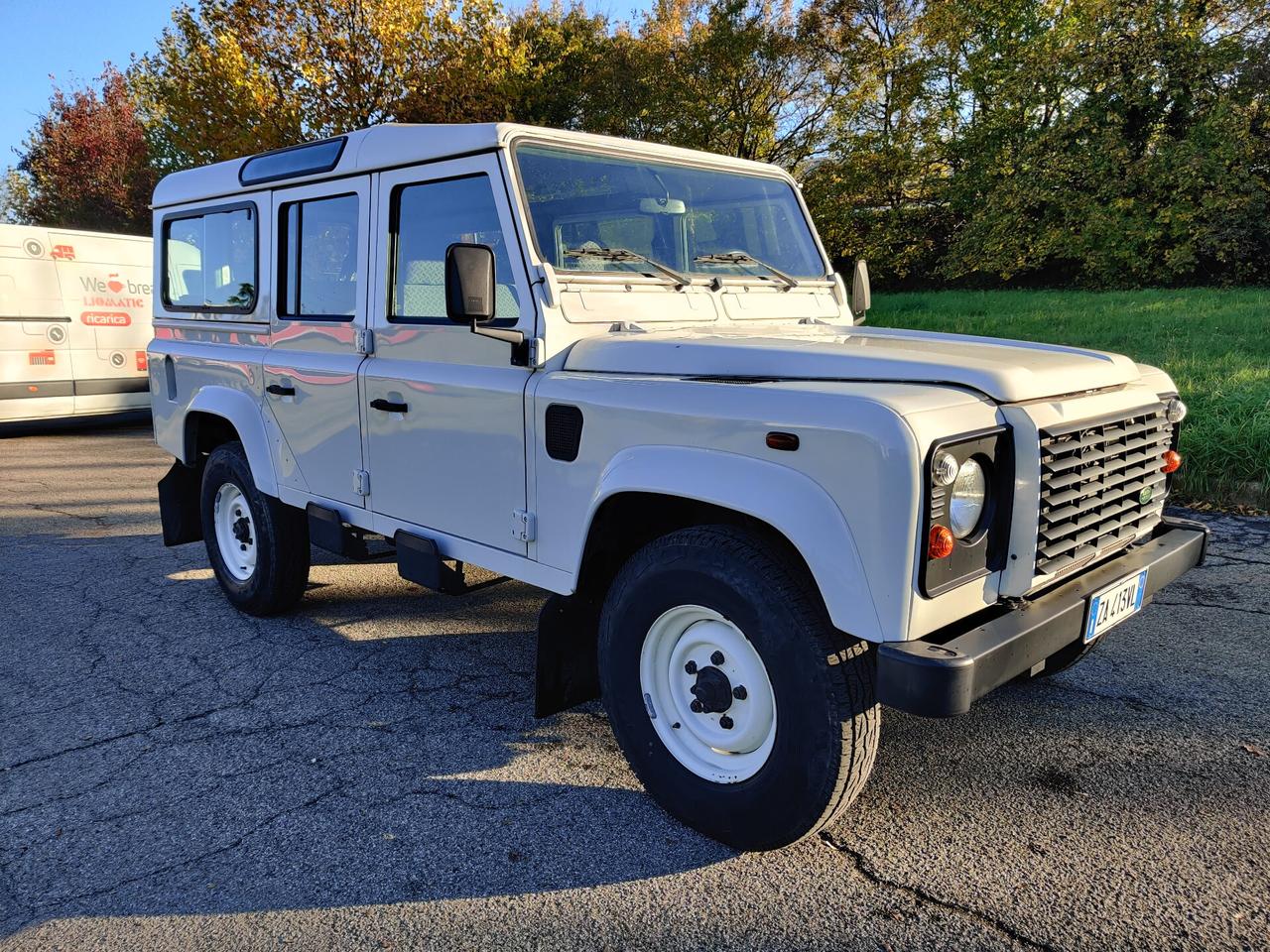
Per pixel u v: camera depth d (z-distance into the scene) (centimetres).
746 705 258
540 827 277
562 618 296
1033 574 232
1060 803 284
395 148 335
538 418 291
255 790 301
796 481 226
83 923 236
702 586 250
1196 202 1667
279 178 396
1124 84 1772
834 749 231
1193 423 698
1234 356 931
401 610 479
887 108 2152
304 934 231
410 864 259
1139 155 1811
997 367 240
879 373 244
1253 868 250
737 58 2009
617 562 297
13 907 243
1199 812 277
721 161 371
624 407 265
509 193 296
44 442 1127
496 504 313
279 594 448
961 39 2044
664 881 250
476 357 315
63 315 1149
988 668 215
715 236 363
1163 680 369
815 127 2170
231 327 446
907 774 302
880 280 2178
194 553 602
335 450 382
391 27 1638
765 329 327
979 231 1891
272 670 400
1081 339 1137
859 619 218
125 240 1206
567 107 2280
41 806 293
